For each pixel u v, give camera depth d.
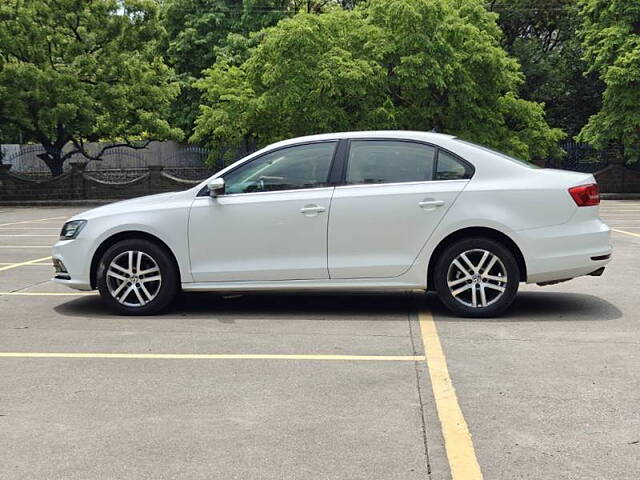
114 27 30.97
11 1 29.44
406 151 6.95
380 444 3.87
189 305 7.72
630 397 4.57
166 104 33.19
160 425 4.20
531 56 38.09
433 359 5.48
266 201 6.93
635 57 28.25
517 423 4.14
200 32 38.12
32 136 34.03
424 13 25.08
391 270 6.80
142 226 7.05
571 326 6.51
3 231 17.25
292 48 25.09
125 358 5.64
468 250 6.75
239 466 3.62
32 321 7.00
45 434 4.09
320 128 25.27
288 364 5.42
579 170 32.88
